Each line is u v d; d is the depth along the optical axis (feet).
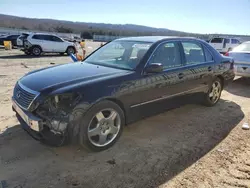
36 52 61.36
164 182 9.48
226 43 70.64
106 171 10.12
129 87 12.02
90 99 10.62
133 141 12.77
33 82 11.50
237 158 11.35
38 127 10.21
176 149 12.05
